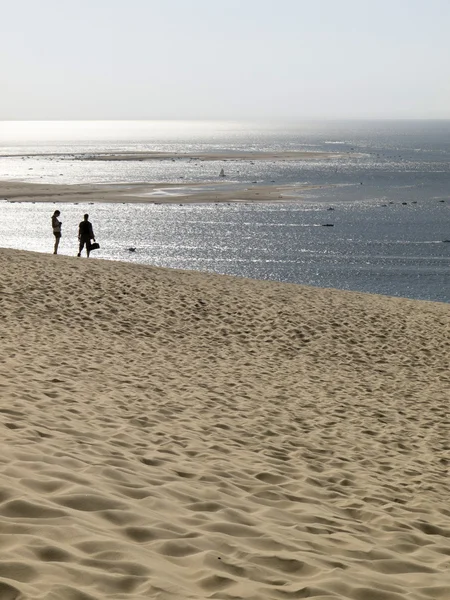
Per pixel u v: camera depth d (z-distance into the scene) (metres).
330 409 11.35
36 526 4.10
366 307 20.72
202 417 9.62
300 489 6.86
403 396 12.92
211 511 5.38
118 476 5.75
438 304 22.62
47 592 3.24
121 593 3.45
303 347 16.11
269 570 4.18
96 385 10.55
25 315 15.94
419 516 6.68
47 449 6.14
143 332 15.84
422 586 4.38
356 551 5.00
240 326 17.27
